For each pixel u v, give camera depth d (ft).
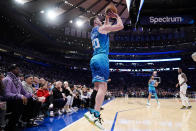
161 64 126.41
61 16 69.21
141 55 123.24
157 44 117.91
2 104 9.34
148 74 130.11
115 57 126.00
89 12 67.41
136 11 20.88
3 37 71.15
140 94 97.04
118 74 134.51
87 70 129.59
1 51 69.26
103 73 7.31
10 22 66.44
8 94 10.27
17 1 53.01
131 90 111.75
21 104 10.68
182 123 12.11
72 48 107.65
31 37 81.61
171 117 15.12
